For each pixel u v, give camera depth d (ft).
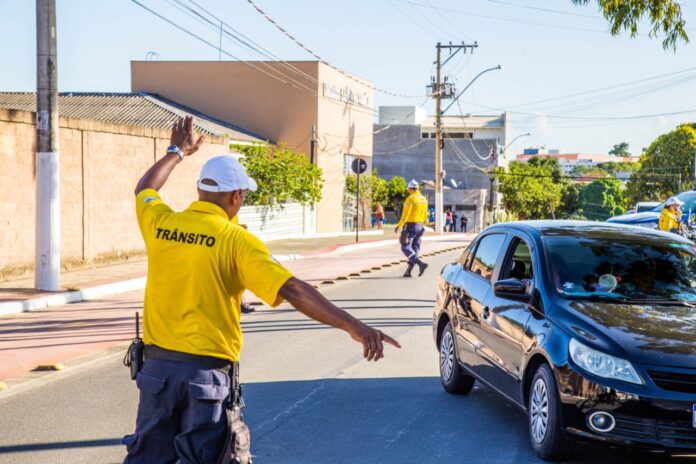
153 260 11.61
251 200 97.35
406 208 59.00
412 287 52.90
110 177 58.39
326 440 20.17
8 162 47.26
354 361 29.58
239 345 11.62
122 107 112.27
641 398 16.75
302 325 37.45
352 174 141.38
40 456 18.79
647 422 16.78
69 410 22.80
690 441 16.70
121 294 47.44
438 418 22.27
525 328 19.88
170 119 105.60
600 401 17.08
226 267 11.31
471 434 20.80
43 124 43.47
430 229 187.62
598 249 21.53
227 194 11.92
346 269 64.34
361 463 18.44
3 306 39.50
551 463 18.69
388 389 25.54
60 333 34.76
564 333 18.34
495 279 22.90
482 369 22.54
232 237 11.36
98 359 29.91
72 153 53.98
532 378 19.61
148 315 11.59
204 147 73.82
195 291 11.25
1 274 47.24
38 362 29.19
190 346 11.18
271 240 97.25
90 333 34.83
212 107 127.24
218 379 11.23
